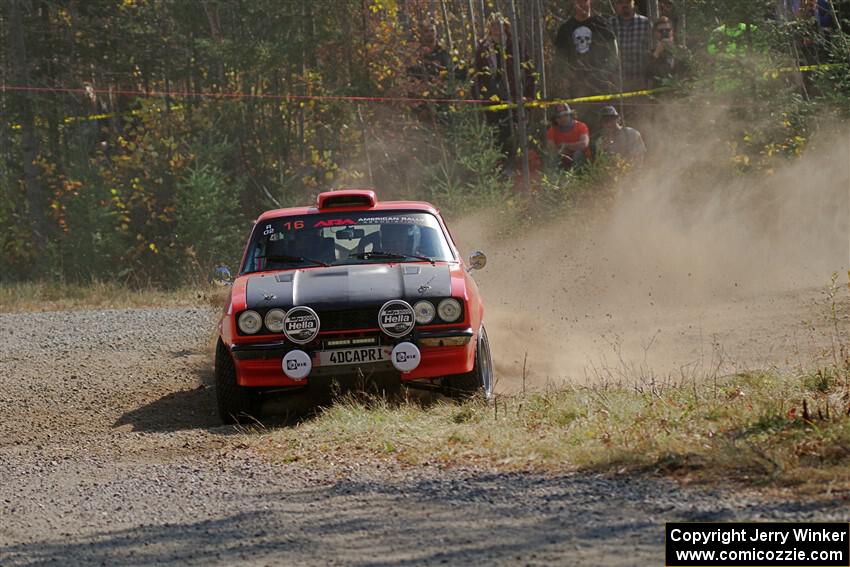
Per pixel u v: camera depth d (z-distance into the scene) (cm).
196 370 4644
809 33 7306
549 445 2556
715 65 7606
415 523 2025
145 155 9238
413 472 2464
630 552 1745
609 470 2295
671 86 7662
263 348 3303
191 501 2353
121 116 10275
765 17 7500
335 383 3338
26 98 9444
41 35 10031
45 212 9644
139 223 9088
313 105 9081
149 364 4859
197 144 9000
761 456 2194
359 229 3775
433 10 10394
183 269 8669
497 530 1934
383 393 3372
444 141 8575
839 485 1995
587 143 7919
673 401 2964
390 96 9006
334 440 2880
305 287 3422
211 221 8662
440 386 3469
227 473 2614
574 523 1938
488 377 3622
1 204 9488
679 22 8375
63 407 3994
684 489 2089
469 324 3359
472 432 2794
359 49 9181
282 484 2453
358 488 2345
